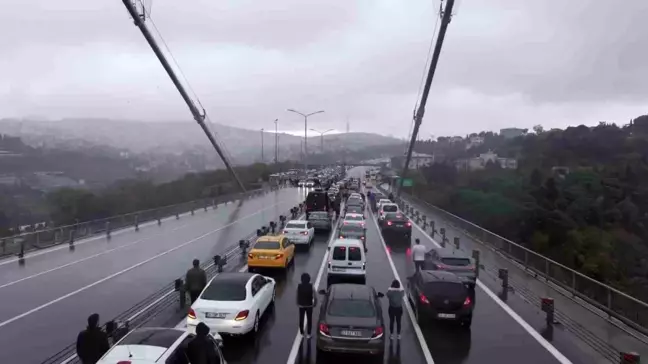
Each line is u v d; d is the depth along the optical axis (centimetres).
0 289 1952
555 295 1847
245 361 1173
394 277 2181
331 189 8019
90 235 3472
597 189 6556
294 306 1661
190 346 860
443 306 1421
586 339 1365
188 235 3553
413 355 1235
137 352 796
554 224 5350
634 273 4797
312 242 3200
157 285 2017
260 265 2192
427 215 4972
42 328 1466
